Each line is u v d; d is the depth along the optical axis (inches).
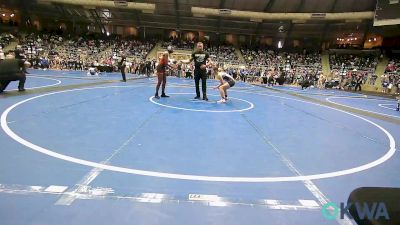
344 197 133.8
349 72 1378.0
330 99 674.2
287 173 160.9
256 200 126.7
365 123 351.6
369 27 1462.8
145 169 153.6
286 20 1430.9
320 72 1393.9
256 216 113.4
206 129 255.1
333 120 355.6
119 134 219.6
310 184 147.1
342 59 1541.6
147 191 128.6
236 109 383.2
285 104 488.7
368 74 1369.3
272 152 199.2
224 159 177.8
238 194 131.3
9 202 112.1
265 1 1362.0
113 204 115.6
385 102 729.0
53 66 1227.9
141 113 309.3
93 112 299.4
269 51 1697.8
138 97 440.5
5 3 1497.3
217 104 419.5
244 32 1715.1
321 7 1373.0
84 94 438.6
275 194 133.5
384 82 1226.0
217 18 1524.4
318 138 250.4
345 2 1325.0
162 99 433.7
